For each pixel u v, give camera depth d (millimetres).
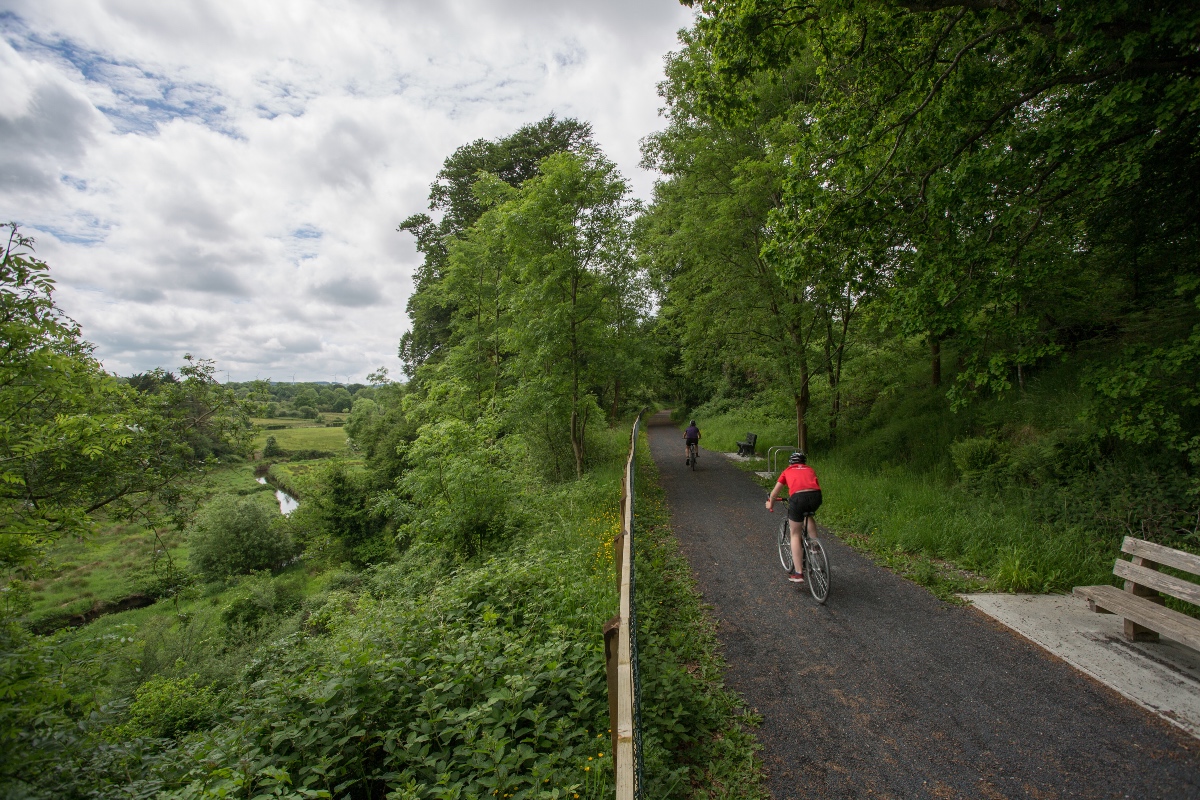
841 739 3566
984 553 6664
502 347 19453
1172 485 6402
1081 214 7594
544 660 4066
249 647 14797
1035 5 6039
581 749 3242
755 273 13883
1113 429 6672
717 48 7879
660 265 16797
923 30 7766
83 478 6520
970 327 7469
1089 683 3994
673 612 5711
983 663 4375
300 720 3584
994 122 7457
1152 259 8539
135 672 10188
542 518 9523
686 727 3703
